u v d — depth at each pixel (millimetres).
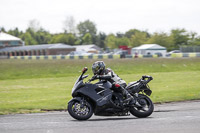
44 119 30641
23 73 96188
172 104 40219
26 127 26062
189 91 50312
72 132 23516
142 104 30562
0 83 72000
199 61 131125
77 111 29172
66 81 73188
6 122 29172
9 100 45969
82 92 29141
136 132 23000
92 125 26359
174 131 23109
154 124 26078
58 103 42469
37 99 46625
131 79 72250
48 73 95000
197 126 24766
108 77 29625
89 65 116625
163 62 127062
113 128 24719
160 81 66250
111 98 30000
